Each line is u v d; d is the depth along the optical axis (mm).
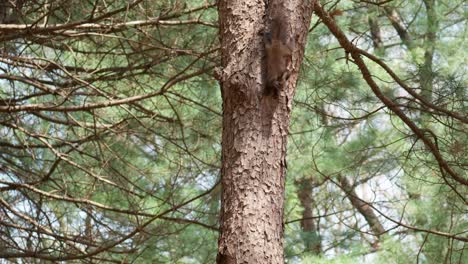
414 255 13406
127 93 10766
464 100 8914
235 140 5043
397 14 15273
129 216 11289
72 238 11031
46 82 10352
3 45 10180
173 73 10547
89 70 10203
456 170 9617
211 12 10234
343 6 11828
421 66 9492
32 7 10102
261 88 5078
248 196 4926
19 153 11719
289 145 12867
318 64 10688
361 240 14453
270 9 5137
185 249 11406
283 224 4988
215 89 10648
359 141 12547
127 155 11523
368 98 10609
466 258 11492
